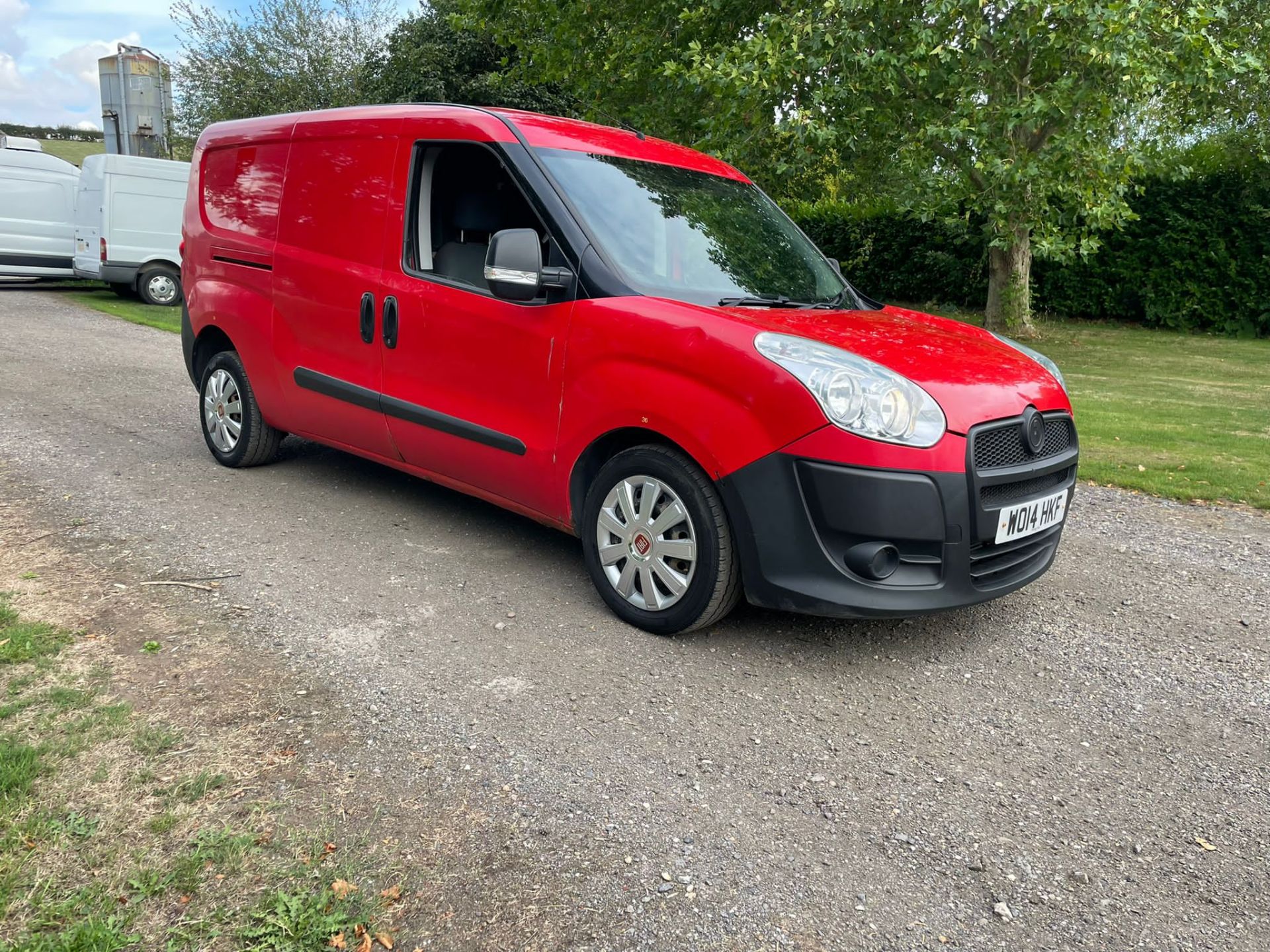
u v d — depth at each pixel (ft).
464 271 13.56
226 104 80.69
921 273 74.84
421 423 13.80
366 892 6.76
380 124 14.53
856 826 7.95
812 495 10.11
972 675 10.97
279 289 16.02
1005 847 7.77
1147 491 19.72
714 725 9.49
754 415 10.28
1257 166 59.98
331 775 8.16
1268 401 34.91
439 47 77.77
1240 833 8.08
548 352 12.05
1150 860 7.66
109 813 7.41
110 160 51.13
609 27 49.67
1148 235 63.82
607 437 11.78
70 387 26.00
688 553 11.00
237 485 17.13
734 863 7.37
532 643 11.13
